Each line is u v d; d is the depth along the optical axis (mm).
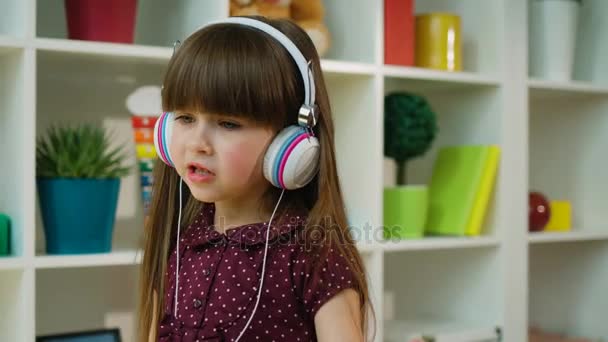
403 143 2465
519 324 2551
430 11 2814
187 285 1413
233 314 1339
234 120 1254
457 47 2521
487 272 2572
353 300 1342
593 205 2938
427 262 2809
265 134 1282
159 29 2312
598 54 2910
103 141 2105
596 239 2932
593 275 2949
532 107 3119
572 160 3018
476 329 2510
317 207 1367
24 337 1851
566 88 2670
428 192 2658
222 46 1250
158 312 1535
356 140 2350
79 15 1996
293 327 1332
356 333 1316
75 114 2318
